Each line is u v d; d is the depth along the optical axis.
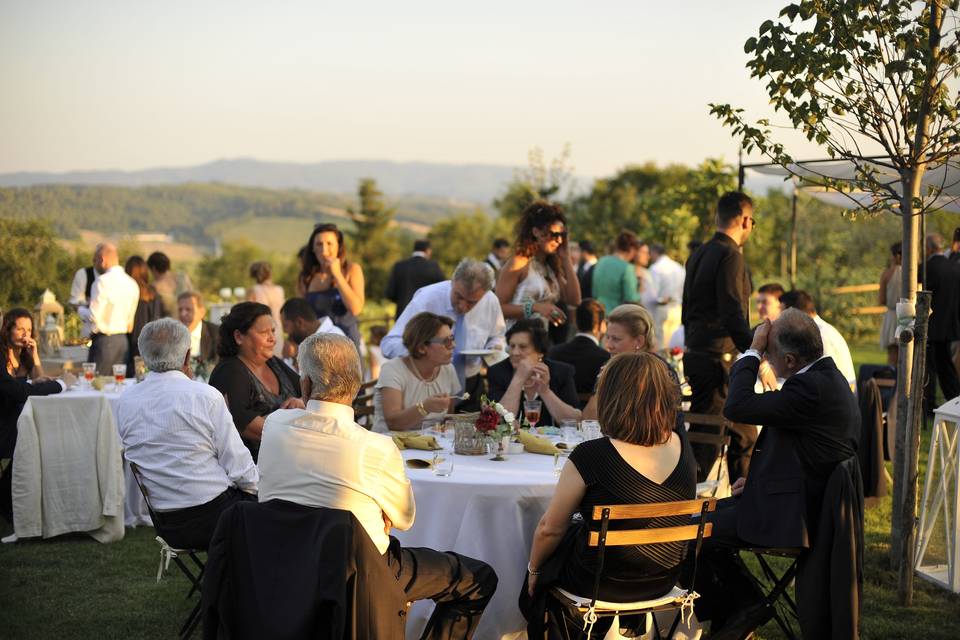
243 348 4.22
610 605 2.83
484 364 5.45
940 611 3.88
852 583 3.07
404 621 2.57
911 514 3.95
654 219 15.59
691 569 2.97
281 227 155.62
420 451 3.76
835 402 3.18
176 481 3.43
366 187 57.47
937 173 4.64
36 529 4.81
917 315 4.00
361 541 2.48
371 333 10.15
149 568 4.46
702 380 5.13
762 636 3.69
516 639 3.34
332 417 2.70
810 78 3.86
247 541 2.49
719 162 14.77
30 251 11.29
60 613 3.87
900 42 3.77
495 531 3.29
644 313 4.26
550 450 3.70
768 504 3.21
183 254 80.50
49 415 4.81
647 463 2.83
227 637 2.46
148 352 3.52
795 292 5.12
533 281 5.88
